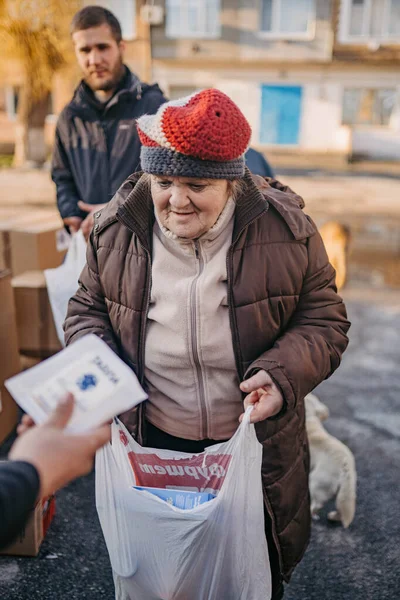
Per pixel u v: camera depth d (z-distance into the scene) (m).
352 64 17.97
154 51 18.06
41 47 12.53
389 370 4.16
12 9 12.21
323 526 2.53
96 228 1.62
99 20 2.72
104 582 2.19
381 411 3.56
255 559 1.52
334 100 18.27
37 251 3.42
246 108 18.47
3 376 2.95
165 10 17.66
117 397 1.06
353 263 7.13
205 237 1.46
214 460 1.57
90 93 2.95
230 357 1.55
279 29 17.83
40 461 0.89
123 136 2.90
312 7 17.52
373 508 2.65
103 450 1.49
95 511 2.59
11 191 11.90
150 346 1.58
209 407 1.62
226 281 1.52
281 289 1.53
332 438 2.56
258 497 1.50
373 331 4.91
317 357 1.52
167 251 1.52
